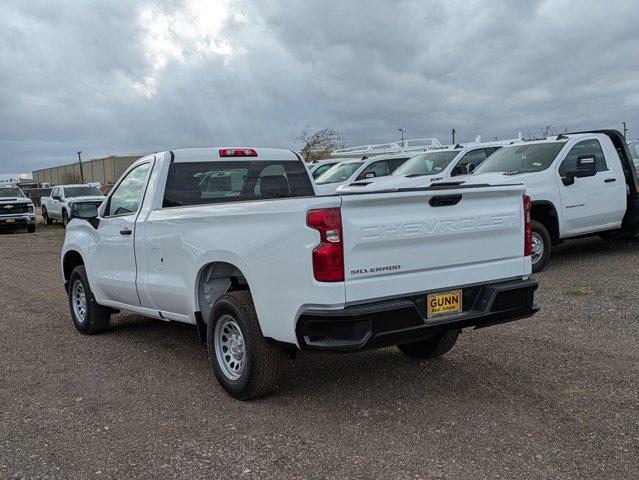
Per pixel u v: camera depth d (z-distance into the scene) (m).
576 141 10.30
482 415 4.49
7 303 9.43
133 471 3.83
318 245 4.08
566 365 5.48
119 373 5.77
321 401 4.85
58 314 8.58
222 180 6.26
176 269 5.48
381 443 4.09
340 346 4.09
